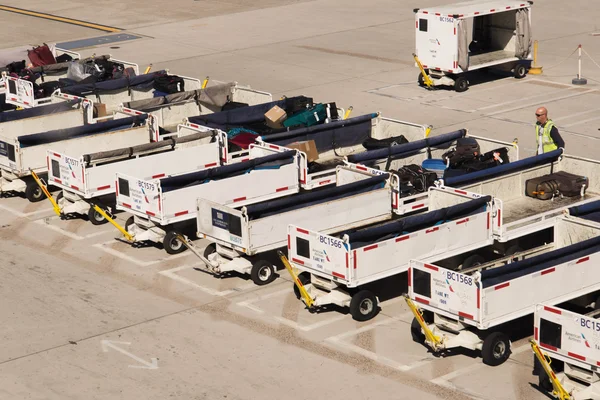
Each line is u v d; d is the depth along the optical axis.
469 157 31.67
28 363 23.41
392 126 35.84
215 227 27.81
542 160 29.92
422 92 47.78
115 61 48.03
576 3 69.50
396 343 23.95
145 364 23.19
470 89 48.34
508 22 50.28
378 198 28.95
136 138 36.69
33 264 29.48
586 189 30.00
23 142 34.62
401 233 25.25
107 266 29.28
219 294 27.11
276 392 21.72
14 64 48.16
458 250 26.17
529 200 29.55
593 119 42.56
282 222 27.33
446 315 22.61
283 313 25.80
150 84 44.41
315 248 25.08
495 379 22.05
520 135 40.31
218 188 30.33
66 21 69.81
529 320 24.89
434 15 47.12
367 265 24.58
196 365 23.08
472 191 28.66
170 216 29.41
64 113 39.28
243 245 26.94
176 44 60.69
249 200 31.20
